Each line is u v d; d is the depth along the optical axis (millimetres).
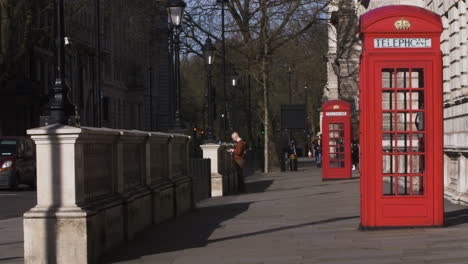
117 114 83938
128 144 13000
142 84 89875
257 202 22141
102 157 11219
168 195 16156
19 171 32000
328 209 17734
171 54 24406
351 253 10156
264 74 48344
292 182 34781
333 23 48156
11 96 54656
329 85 51000
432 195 12492
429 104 12438
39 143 9891
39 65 61438
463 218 13836
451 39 22547
